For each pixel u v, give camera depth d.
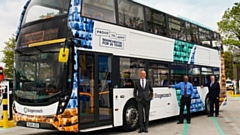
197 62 15.58
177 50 13.82
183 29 14.53
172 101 13.18
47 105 8.68
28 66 9.36
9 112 13.72
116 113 10.18
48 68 8.88
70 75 8.61
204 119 14.66
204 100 16.12
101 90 9.63
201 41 16.20
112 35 10.20
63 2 9.12
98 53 9.58
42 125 8.73
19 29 10.02
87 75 9.15
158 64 12.45
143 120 11.08
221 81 18.30
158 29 12.65
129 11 11.14
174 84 13.44
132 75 10.99
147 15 12.08
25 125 9.17
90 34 9.35
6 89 13.45
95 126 9.30
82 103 8.90
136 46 11.28
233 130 11.07
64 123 8.43
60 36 8.84
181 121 13.12
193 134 10.25
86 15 9.30
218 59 18.16
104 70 9.78
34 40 9.40
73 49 8.71
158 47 12.52
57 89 8.58
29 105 9.05
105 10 10.08
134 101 11.09
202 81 16.05
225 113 17.39
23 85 9.33
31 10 9.89
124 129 10.71
